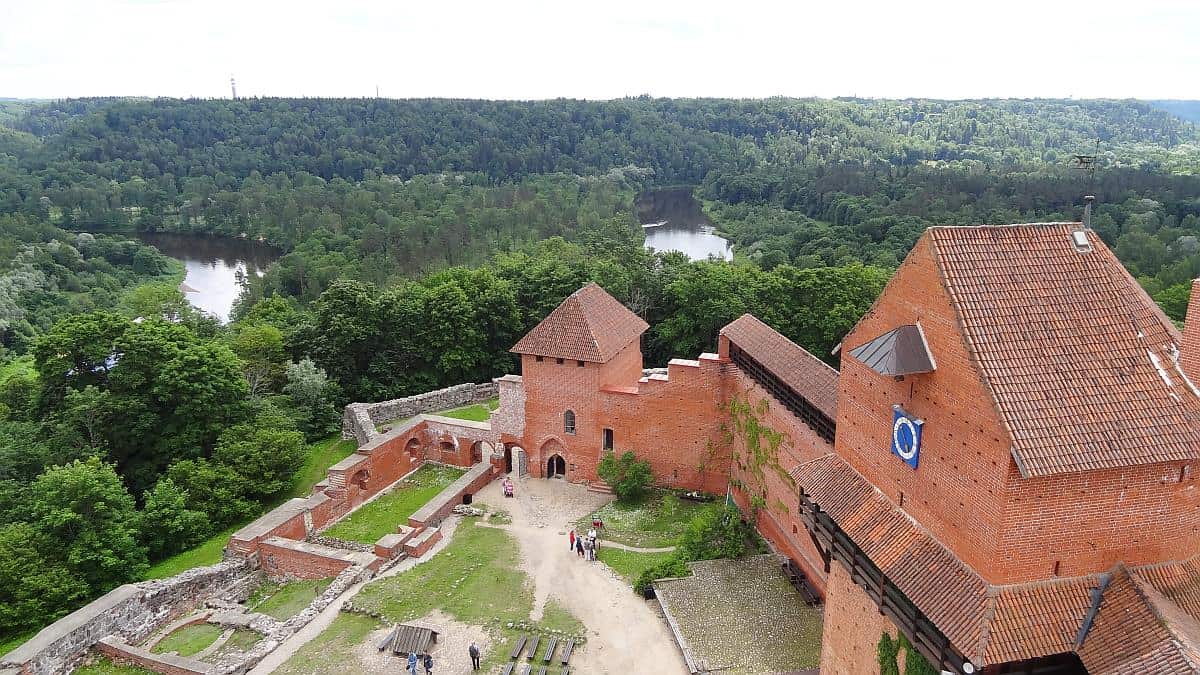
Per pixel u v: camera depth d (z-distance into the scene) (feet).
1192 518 70.13
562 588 134.31
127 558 144.05
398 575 139.64
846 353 92.73
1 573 132.46
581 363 169.07
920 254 76.64
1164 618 62.13
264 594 145.48
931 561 74.59
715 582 128.98
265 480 177.88
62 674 117.08
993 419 65.92
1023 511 65.92
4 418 205.87
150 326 197.47
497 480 179.93
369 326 234.17
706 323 247.91
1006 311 71.31
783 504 135.13
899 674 80.59
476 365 247.09
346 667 116.26
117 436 188.14
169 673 117.60
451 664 115.44
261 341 237.86
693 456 166.20
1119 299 74.18
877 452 86.53
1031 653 65.31
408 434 187.73
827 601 98.07
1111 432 65.92
